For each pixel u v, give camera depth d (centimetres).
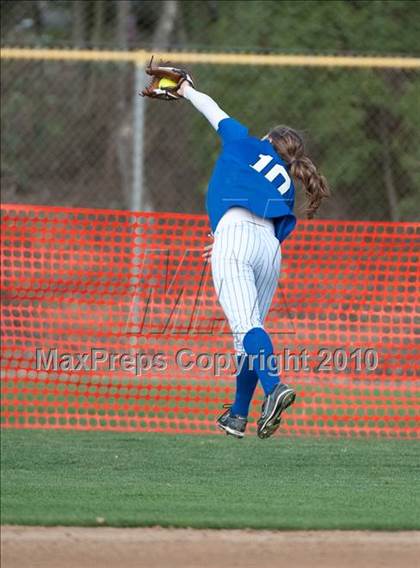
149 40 5641
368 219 4712
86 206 5375
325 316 3775
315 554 1812
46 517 1909
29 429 3105
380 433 3141
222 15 5038
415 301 3391
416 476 2502
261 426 1912
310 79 4644
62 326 3806
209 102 2064
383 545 1823
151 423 3241
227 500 2145
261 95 4638
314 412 3219
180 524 1883
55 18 6053
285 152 2047
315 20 4769
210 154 5009
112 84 5403
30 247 3881
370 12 4750
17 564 1792
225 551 1811
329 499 2184
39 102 5391
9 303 3825
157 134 5131
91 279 3788
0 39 5612
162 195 5094
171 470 2533
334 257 3978
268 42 4838
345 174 4662
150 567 1800
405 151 4669
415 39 4738
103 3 5572
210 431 3119
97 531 1853
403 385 3425
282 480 2425
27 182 5391
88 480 2369
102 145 5422
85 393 3144
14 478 2370
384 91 4647
